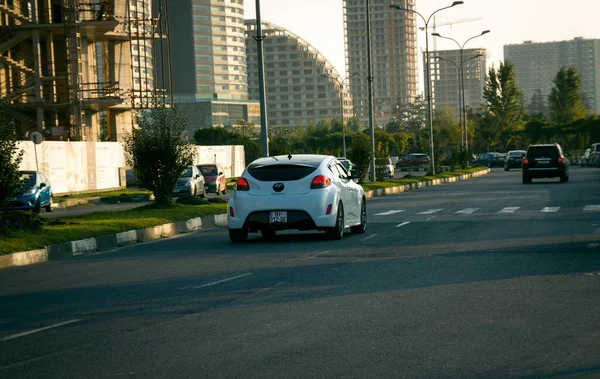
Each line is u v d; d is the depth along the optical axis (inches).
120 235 957.2
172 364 328.8
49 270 693.3
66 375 317.1
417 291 499.8
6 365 337.1
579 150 5152.6
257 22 1560.0
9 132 900.6
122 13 2851.9
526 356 327.3
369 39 2407.7
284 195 843.4
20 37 2615.7
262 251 773.9
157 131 1365.7
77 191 2305.6
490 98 7249.0
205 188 2178.9
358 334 378.0
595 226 935.7
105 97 2600.9
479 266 609.0
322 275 586.2
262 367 319.3
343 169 938.1
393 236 890.7
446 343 354.0
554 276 546.3
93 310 469.4
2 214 884.0
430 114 3112.7
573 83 7490.2
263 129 1560.0
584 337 360.2
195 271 636.1
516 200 1529.3
